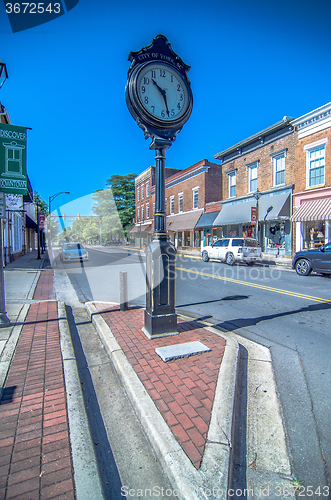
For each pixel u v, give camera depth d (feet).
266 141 55.06
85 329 15.37
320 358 11.94
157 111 11.69
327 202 43.16
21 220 74.38
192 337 13.05
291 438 7.30
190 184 82.07
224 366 10.19
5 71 14.37
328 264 32.32
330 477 6.13
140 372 9.80
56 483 5.62
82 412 7.87
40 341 12.96
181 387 8.85
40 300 21.29
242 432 7.51
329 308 19.70
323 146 44.47
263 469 6.32
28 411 7.86
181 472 5.71
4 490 5.39
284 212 49.42
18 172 14.74
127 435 7.38
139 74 11.36
